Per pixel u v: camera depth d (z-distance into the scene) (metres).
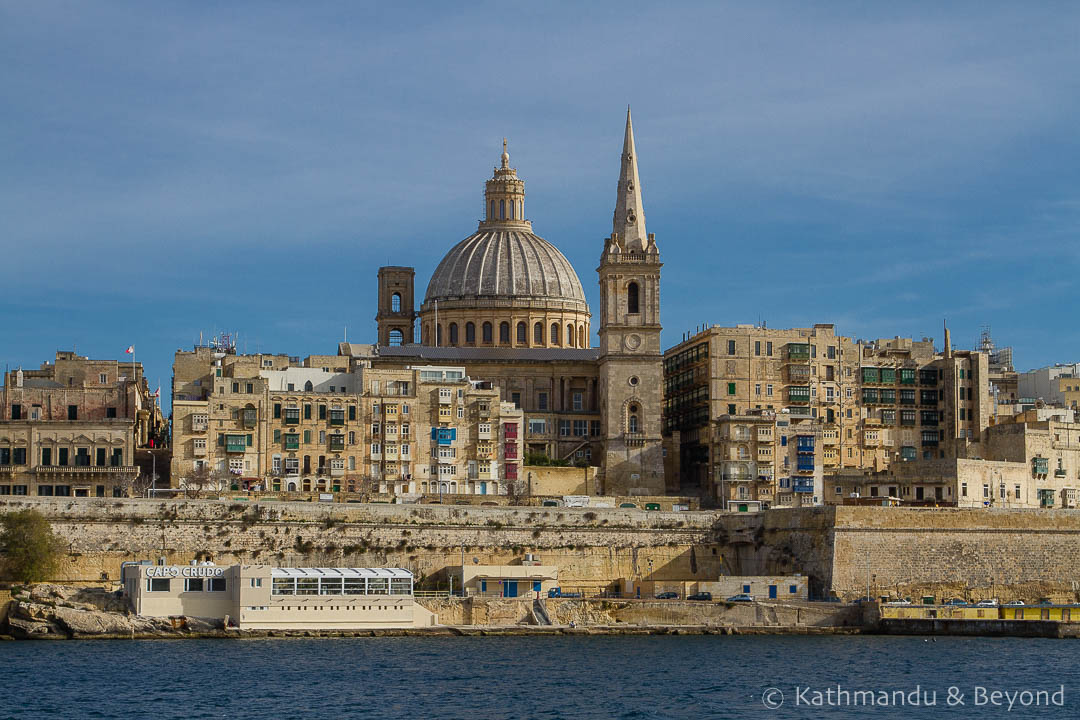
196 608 197.50
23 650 182.12
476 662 176.38
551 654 184.25
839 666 176.00
